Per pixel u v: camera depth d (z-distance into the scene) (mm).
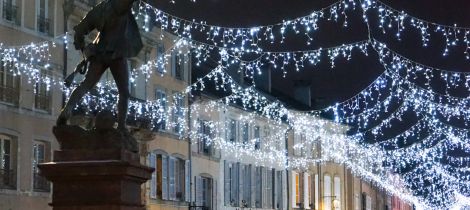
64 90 33188
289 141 60312
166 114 41562
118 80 11562
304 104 68750
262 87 61250
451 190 96312
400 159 86938
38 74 32031
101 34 11633
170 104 42938
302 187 62375
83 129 11305
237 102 52500
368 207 82812
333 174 69875
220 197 48531
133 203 11297
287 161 59656
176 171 43156
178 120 43500
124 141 11320
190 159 44688
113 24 11617
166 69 42750
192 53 46906
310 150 64312
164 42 42438
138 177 11414
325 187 67688
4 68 30688
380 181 81188
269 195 56344
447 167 84125
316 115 63281
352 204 73938
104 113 11367
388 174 91125
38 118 32562
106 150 11125
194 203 44844
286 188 59344
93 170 10938
